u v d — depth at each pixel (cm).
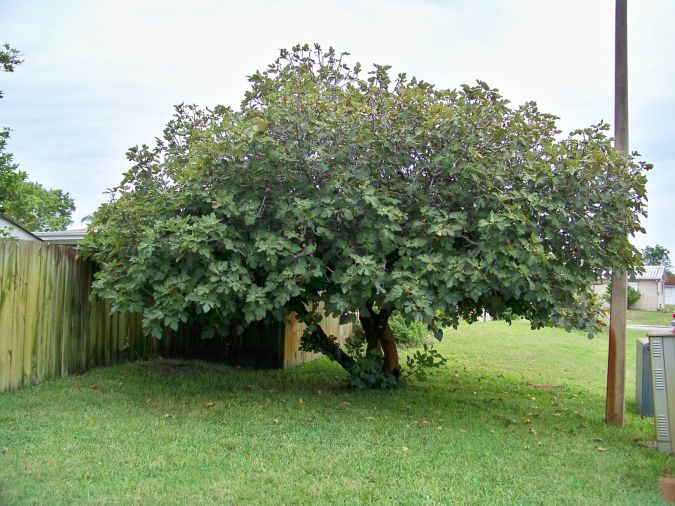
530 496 382
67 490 351
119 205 628
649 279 4094
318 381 777
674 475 442
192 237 522
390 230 540
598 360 1153
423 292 519
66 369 679
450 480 403
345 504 353
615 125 606
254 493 363
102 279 604
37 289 627
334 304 561
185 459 418
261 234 552
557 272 557
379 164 589
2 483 354
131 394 615
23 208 1468
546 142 574
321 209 548
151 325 566
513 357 1131
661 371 515
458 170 554
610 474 437
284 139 583
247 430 500
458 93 625
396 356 754
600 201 577
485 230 522
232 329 892
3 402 543
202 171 599
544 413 639
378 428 528
